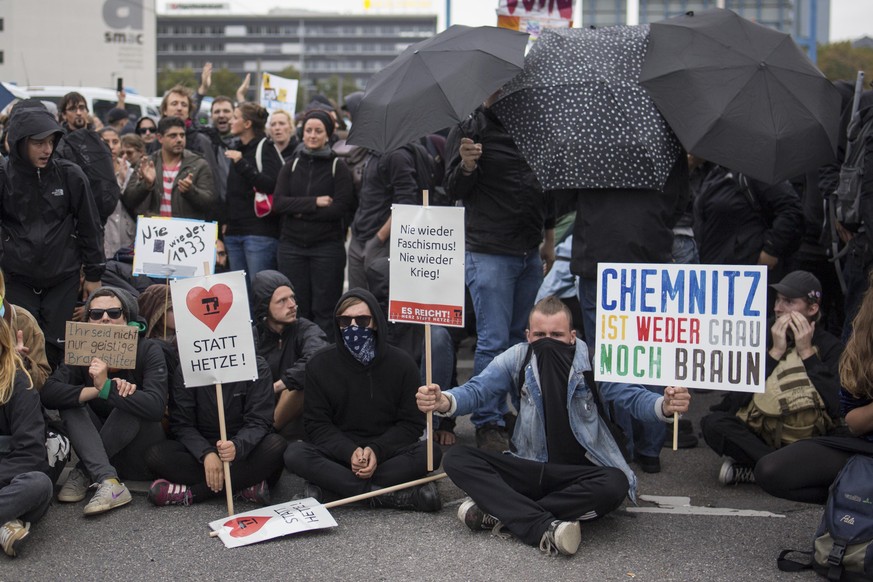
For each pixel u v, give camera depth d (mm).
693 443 6262
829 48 21875
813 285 5352
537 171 5293
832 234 6352
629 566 4234
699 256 7078
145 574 4156
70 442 5109
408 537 4590
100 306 5129
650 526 4770
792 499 4453
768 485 4449
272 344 6133
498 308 5980
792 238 6613
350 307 5133
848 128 5895
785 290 5340
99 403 5504
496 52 5391
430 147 8422
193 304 4977
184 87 8734
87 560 4305
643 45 5484
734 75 5195
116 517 4871
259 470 5094
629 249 5254
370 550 4418
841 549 3969
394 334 6301
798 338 5281
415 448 5090
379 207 7367
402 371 5227
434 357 6172
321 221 7441
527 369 4863
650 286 4637
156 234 6062
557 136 5254
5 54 73625
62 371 5242
